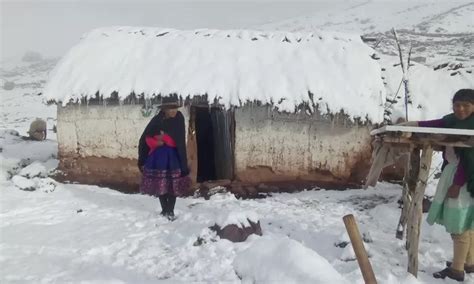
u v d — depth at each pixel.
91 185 10.41
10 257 5.98
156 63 10.71
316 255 3.63
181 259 5.84
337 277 3.49
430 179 8.48
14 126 25.53
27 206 8.43
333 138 9.90
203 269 5.50
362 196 9.22
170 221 7.44
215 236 6.31
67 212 8.12
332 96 9.67
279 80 9.89
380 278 4.99
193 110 10.20
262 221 7.41
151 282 5.18
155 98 9.98
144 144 7.62
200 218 7.38
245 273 3.72
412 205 5.02
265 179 10.12
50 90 10.68
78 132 10.67
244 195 9.59
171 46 11.22
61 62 11.36
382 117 9.59
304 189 9.96
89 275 5.36
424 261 5.64
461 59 25.27
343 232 6.25
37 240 6.65
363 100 9.70
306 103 9.59
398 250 6.04
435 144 4.80
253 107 9.95
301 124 9.94
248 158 10.12
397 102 10.08
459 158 4.91
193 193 9.73
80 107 10.59
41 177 10.69
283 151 10.03
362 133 9.83
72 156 10.75
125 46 11.46
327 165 9.96
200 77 10.02
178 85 9.91
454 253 5.04
